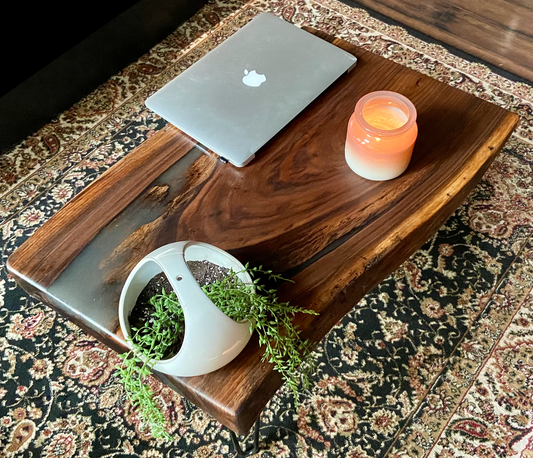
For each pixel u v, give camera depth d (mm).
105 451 1085
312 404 1116
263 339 709
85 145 1535
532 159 1437
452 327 1199
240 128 1005
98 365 1185
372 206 923
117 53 1638
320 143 1009
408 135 878
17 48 1390
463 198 995
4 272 1328
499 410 1099
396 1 1833
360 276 853
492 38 1724
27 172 1492
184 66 1689
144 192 960
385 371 1151
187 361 682
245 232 906
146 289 792
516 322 1201
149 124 1567
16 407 1142
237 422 738
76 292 854
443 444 1068
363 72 1103
